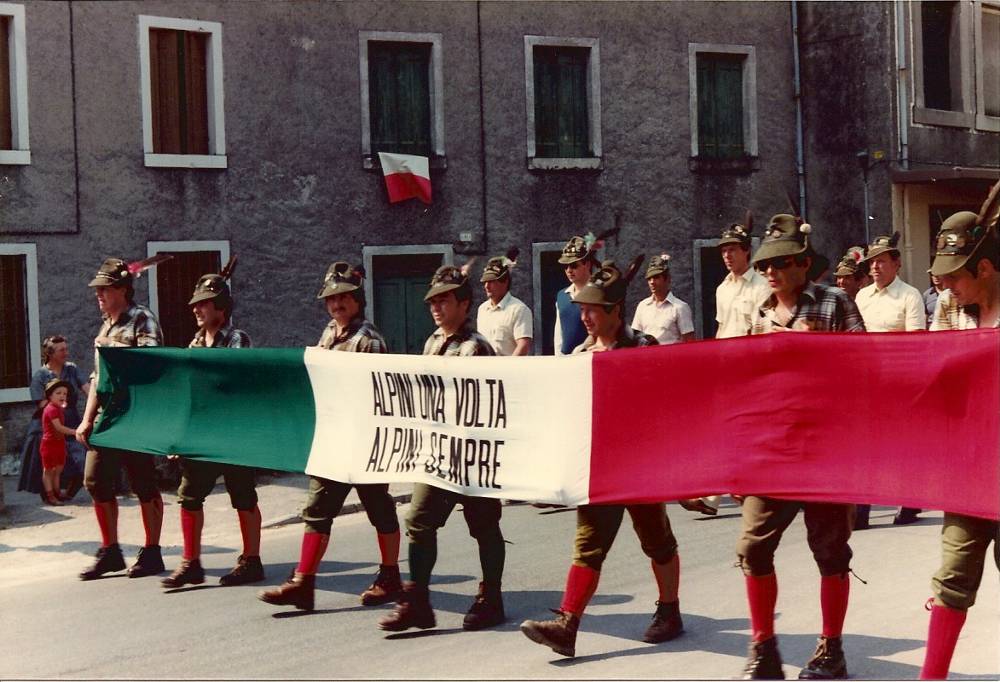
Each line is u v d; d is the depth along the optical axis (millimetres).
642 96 19672
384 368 7406
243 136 16406
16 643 7293
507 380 6727
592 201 19234
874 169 20984
